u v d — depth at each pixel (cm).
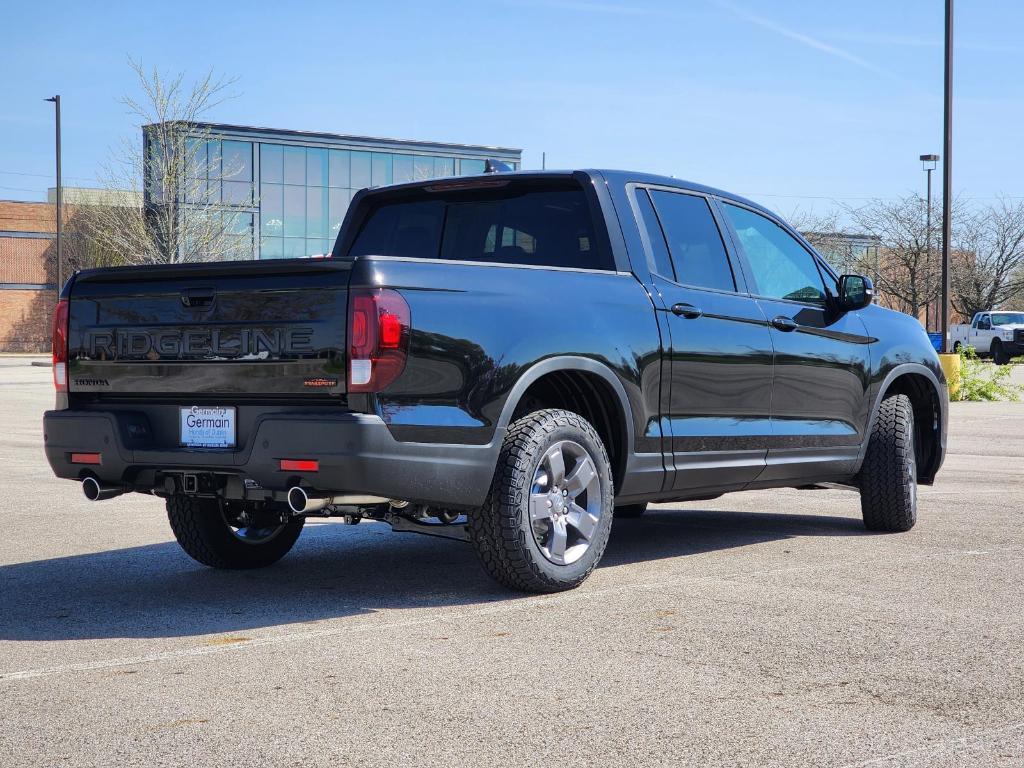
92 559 672
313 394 494
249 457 500
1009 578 584
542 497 541
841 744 341
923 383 795
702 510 877
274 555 651
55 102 4641
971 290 5234
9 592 577
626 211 618
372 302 484
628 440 582
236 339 512
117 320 548
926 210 4591
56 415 559
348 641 468
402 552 697
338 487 486
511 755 333
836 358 709
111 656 449
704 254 652
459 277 519
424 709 376
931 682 403
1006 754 332
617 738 347
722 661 430
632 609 517
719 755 332
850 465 721
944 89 2327
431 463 498
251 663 436
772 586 566
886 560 639
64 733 356
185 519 618
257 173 5125
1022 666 422
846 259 4650
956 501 894
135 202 3556
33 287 5819
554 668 423
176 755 336
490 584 588
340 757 333
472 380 513
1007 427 1634
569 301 561
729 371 637
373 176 5406
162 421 539
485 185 648
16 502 919
